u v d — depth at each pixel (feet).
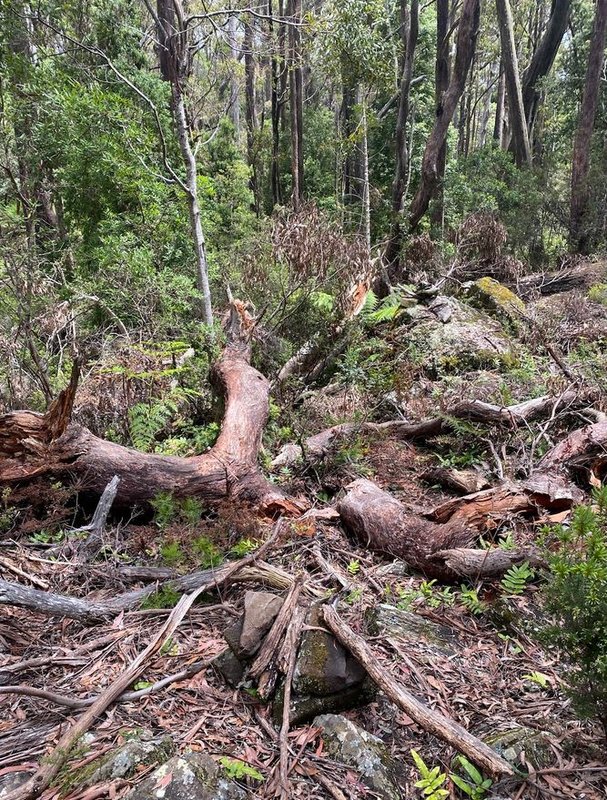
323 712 6.47
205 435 14.98
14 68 34.55
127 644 7.63
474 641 8.34
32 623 8.10
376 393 19.01
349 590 9.20
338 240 21.63
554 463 13.37
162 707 6.50
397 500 11.62
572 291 31.04
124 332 22.20
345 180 66.64
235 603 8.61
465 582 9.71
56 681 6.93
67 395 10.86
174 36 23.17
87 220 34.86
